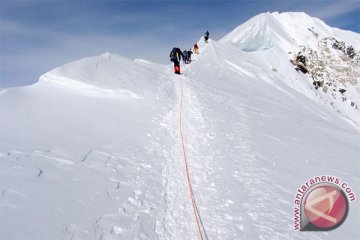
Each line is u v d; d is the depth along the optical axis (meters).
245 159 9.38
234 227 5.89
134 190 6.68
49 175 6.23
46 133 8.63
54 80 13.78
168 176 7.79
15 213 4.82
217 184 7.56
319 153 12.13
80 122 10.15
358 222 6.82
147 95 14.48
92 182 6.48
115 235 5.11
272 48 47.84
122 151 8.59
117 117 11.35
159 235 5.46
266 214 6.46
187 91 17.05
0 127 8.45
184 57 29.06
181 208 6.41
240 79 30.44
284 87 36.09
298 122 18.22
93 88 13.55
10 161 6.42
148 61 25.97
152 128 11.02
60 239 4.59
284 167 9.40
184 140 10.33
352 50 63.38
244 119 14.42
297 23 64.88
